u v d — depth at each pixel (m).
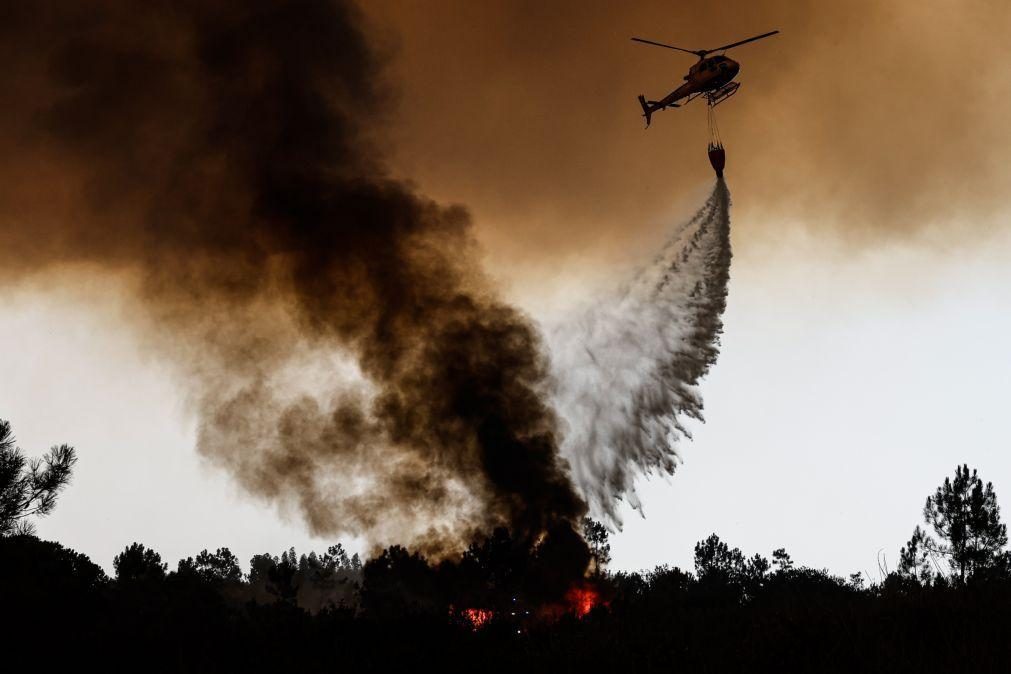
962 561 40.78
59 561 27.30
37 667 18.33
